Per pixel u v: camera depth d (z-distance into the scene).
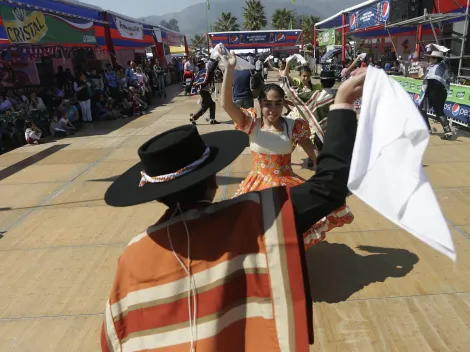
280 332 1.18
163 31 23.97
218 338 1.17
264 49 33.34
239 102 8.54
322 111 4.45
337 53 21.98
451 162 6.25
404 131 1.07
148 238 1.31
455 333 2.71
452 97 8.70
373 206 1.08
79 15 12.05
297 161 6.75
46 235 4.53
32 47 11.88
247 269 1.22
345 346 2.64
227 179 5.98
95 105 12.25
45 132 10.18
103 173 6.75
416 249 3.75
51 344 2.85
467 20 9.71
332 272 3.47
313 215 1.26
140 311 1.25
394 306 3.00
